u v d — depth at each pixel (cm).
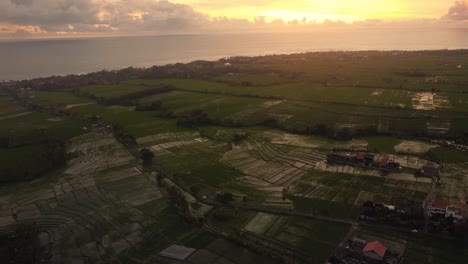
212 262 6556
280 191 8988
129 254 6919
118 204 8812
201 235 7375
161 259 6712
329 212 7925
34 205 9019
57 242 7419
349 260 6375
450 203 8006
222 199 8600
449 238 6856
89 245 7275
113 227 7838
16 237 7500
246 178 9831
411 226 7206
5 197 9538
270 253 6631
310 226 7462
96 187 9788
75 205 8888
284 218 7806
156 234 7494
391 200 8288
